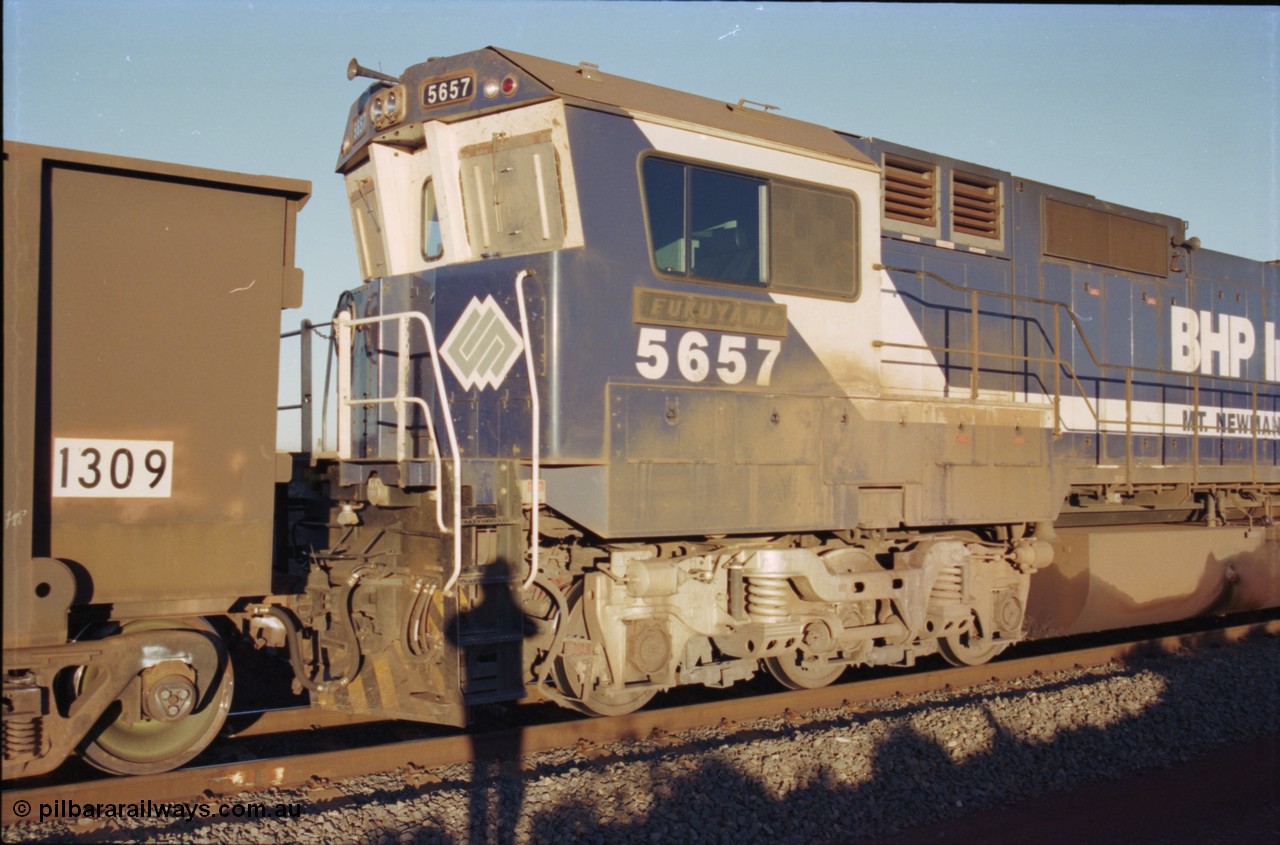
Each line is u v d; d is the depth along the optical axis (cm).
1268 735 758
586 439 630
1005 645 923
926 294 894
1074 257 1051
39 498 509
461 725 598
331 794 557
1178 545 1086
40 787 540
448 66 682
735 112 746
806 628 764
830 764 609
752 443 705
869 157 849
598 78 682
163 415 541
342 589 648
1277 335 1343
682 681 727
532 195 652
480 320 667
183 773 550
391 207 735
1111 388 1081
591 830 513
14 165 498
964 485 841
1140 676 833
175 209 547
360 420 746
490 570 614
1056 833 554
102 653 525
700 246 691
